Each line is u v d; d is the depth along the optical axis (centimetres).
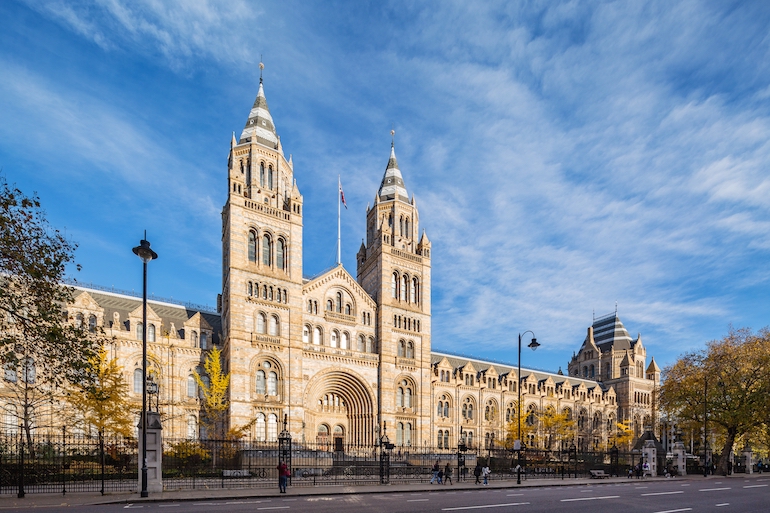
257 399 6788
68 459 4631
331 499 3300
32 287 2962
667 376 8150
